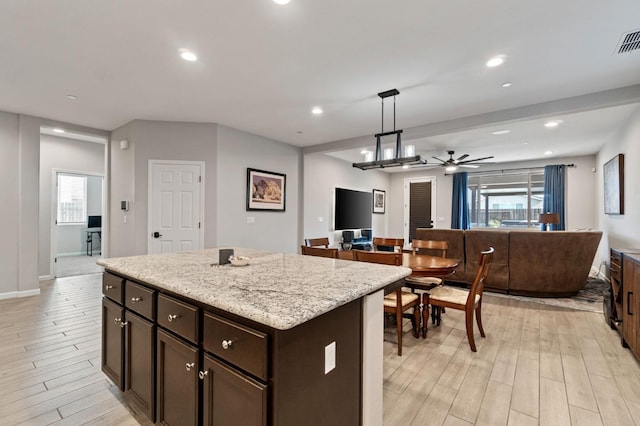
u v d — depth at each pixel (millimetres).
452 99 3463
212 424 1233
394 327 3162
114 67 2791
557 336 2910
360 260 2746
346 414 1340
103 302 2002
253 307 1096
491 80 2988
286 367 1036
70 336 2832
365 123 4430
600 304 3928
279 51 2508
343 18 2080
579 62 2629
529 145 5691
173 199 4449
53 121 4406
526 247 4180
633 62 2625
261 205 5207
